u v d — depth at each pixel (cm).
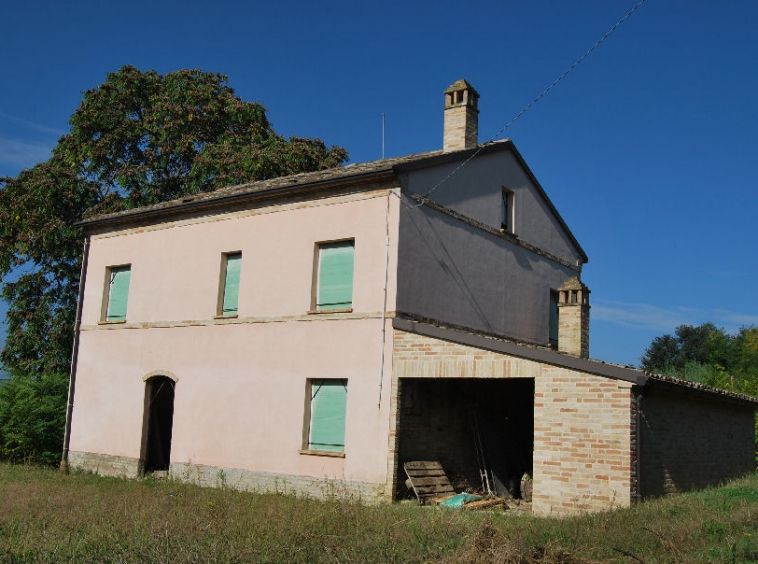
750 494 1361
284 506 1287
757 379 2730
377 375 1563
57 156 3067
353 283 1636
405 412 1571
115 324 2094
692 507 1166
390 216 1602
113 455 2020
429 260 1672
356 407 1585
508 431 1872
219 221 1916
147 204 2986
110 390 2072
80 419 2128
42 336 2805
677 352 5306
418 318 1622
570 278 2209
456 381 1744
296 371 1697
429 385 1652
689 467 1570
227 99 3250
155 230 2055
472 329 1798
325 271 1711
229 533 991
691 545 925
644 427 1349
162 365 1958
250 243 1841
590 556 894
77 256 2827
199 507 1273
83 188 2911
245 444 1753
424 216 1667
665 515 1114
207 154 3058
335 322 1650
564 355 1360
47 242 2738
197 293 1920
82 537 968
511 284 1983
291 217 1772
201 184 3053
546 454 1360
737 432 1939
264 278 1795
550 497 1341
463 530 1053
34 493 1459
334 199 1700
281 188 1755
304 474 1638
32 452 2238
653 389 1378
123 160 3122
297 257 1742
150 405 2006
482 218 1881
